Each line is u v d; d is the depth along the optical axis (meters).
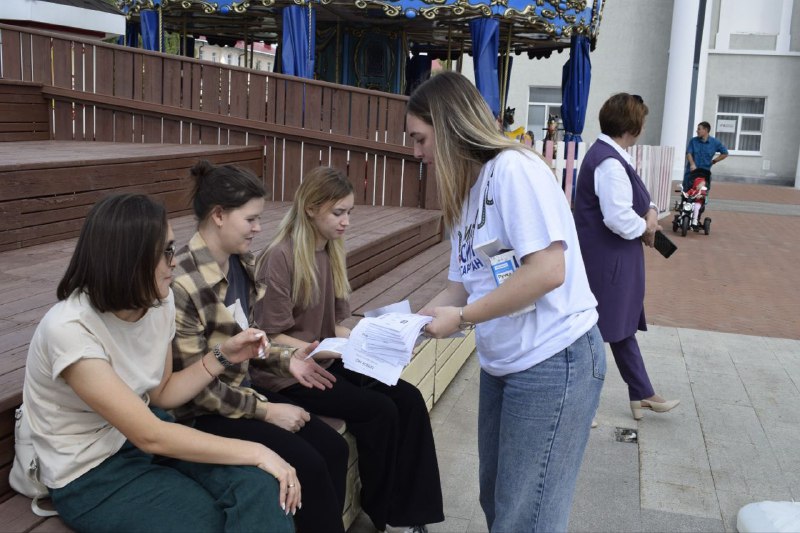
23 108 7.82
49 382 1.93
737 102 25.89
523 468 2.22
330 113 7.87
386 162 7.80
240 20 14.78
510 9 11.67
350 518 3.10
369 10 12.20
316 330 3.13
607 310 4.12
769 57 25.20
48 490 2.06
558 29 12.90
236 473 2.09
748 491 3.67
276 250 2.97
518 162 2.09
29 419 2.00
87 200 5.14
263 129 7.94
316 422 2.69
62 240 4.95
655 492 3.64
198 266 2.44
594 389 2.22
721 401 4.90
